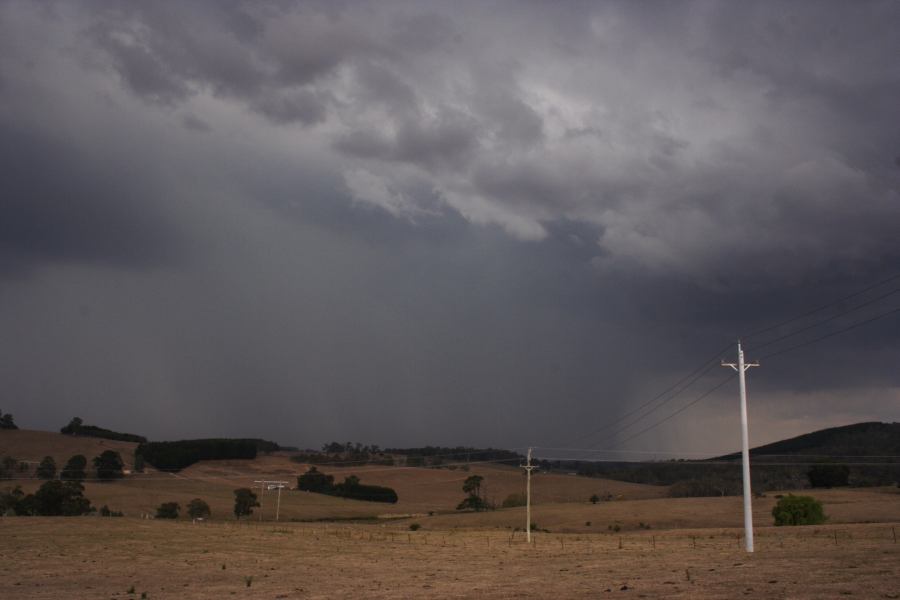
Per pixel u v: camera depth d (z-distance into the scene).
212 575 62.03
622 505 165.62
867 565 46.44
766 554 59.91
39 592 52.12
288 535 109.81
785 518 115.31
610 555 70.31
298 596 46.78
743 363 64.88
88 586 55.53
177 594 49.81
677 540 93.12
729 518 137.50
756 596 35.97
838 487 196.88
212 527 123.75
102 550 85.56
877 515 128.75
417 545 94.19
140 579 59.81
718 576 45.44
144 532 109.00
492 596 42.22
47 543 92.69
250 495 183.00
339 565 69.12
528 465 101.00
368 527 143.38
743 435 63.84
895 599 33.25
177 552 83.88
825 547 64.19
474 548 87.75
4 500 157.75
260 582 56.16
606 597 39.03
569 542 95.50
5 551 84.06
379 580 55.12
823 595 35.16
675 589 40.53
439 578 54.88
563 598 39.72
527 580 50.44
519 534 117.88
